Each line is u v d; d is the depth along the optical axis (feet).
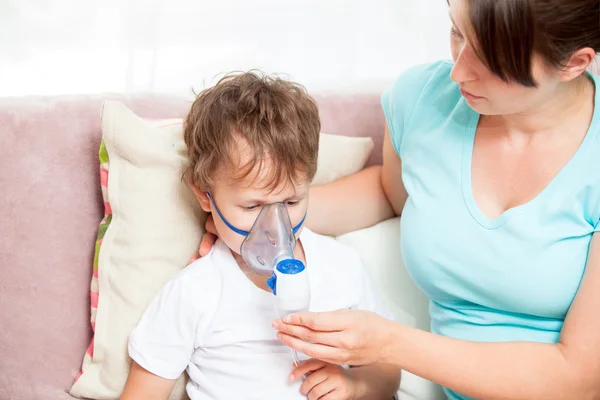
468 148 3.74
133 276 3.97
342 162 4.71
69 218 4.18
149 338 3.77
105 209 4.17
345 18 5.48
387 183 4.54
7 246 4.04
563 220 3.41
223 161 3.46
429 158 3.91
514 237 3.47
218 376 3.78
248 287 3.79
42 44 4.88
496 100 3.17
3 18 4.74
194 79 5.29
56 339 4.16
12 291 4.07
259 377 3.74
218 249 3.94
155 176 3.99
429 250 3.77
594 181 3.32
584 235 3.39
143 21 4.96
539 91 3.09
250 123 3.47
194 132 3.68
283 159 3.44
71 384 4.17
